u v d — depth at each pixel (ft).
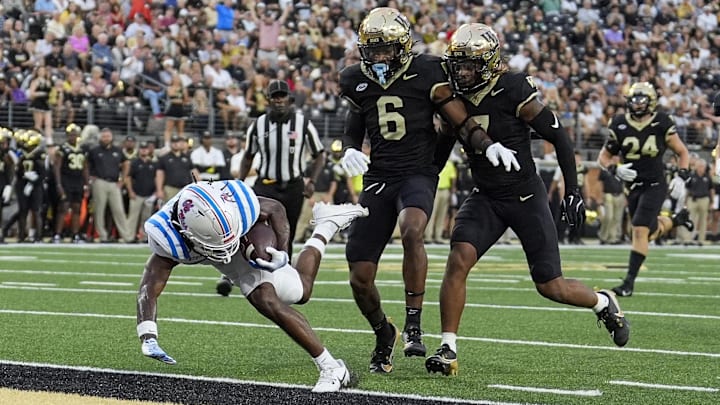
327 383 50.90
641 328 79.51
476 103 59.47
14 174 182.39
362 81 60.75
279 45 230.89
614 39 278.26
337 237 207.62
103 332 73.10
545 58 258.16
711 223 234.38
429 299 100.48
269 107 99.81
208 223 47.96
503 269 140.46
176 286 110.32
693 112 269.64
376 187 60.49
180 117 206.28
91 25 213.46
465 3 266.36
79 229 183.83
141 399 48.37
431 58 60.34
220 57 222.89
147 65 209.97
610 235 214.07
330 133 225.56
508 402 49.16
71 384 52.06
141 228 187.83
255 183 101.50
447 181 196.65
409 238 58.03
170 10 223.10
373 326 59.41
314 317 83.71
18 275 119.96
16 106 196.54
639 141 106.22
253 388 51.72
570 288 60.80
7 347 65.31
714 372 59.06
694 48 287.48
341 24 244.42
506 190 59.67
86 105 201.67
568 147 59.88
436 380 55.93
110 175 180.65
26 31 206.59
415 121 59.77
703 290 112.98
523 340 72.13
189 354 63.72
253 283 50.83
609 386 54.19
